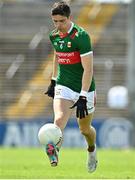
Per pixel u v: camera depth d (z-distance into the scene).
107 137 67.06
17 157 48.31
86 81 22.62
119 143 67.06
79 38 22.77
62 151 57.88
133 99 69.69
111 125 67.12
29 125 66.94
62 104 23.31
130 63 71.38
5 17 81.38
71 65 23.52
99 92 76.50
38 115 74.88
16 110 75.00
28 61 78.50
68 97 23.50
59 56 23.69
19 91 76.50
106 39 79.69
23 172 32.84
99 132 67.00
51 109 74.94
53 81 25.20
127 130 67.12
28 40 79.94
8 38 80.12
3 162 42.38
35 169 35.50
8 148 63.09
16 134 66.88
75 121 66.62
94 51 79.00
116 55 78.81
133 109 68.44
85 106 22.30
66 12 22.28
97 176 30.25
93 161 26.78
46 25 81.19
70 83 23.62
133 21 71.69
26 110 74.94
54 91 24.92
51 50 79.00
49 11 82.06
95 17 81.44
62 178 28.80
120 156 50.09
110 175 31.03
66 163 41.41
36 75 77.50
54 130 21.38
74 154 52.94
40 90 76.12
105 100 75.62
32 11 81.88
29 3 82.06
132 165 39.88
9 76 77.44
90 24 80.88
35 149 60.91
